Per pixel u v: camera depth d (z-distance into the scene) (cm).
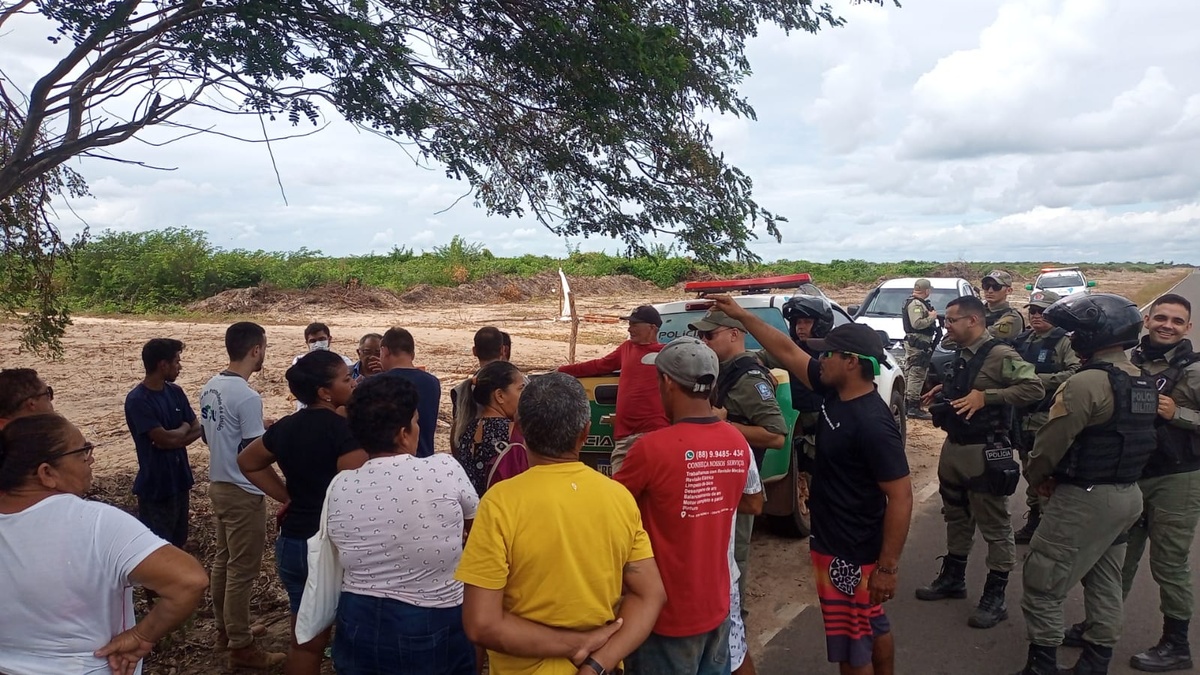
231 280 2538
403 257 3778
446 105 477
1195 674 408
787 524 628
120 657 219
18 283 528
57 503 217
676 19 489
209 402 402
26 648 211
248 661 411
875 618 347
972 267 5344
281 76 388
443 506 274
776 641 459
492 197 515
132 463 807
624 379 489
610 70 444
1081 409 362
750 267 525
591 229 518
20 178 389
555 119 485
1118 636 389
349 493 274
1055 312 383
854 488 340
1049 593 386
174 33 395
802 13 496
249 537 404
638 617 238
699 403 288
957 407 463
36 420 224
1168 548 406
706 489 277
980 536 635
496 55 450
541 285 3375
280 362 1456
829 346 338
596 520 231
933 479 793
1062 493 379
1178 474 400
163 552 221
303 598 286
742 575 421
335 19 379
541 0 438
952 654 439
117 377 1316
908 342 1066
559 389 236
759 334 397
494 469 357
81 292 2494
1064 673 402
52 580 209
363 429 279
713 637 286
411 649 269
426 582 272
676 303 673
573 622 228
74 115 406
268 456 351
